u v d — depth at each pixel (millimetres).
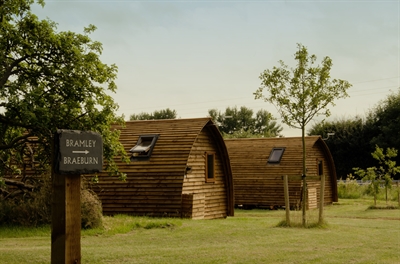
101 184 22266
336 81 16406
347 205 33625
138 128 24188
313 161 34781
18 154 16703
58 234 6477
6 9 13297
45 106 13383
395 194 35500
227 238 13695
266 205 33406
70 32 13922
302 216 16625
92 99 14500
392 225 18156
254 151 35219
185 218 20828
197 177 24016
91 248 11656
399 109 52531
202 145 24797
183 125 23453
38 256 10188
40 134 14180
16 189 20016
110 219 18031
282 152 34094
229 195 26734
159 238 13742
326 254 11047
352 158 54625
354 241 13297
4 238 13875
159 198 21422
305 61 16422
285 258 10414
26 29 13391
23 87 13312
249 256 10570
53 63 13961
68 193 6492
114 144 15406
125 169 22219
